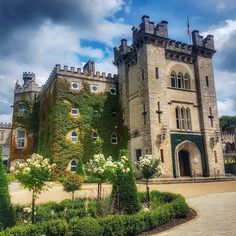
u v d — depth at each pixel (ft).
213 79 126.93
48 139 123.44
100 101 128.16
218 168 114.73
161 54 116.57
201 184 92.27
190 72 124.16
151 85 110.22
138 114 116.16
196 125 117.80
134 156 115.44
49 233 30.73
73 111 120.37
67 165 112.47
